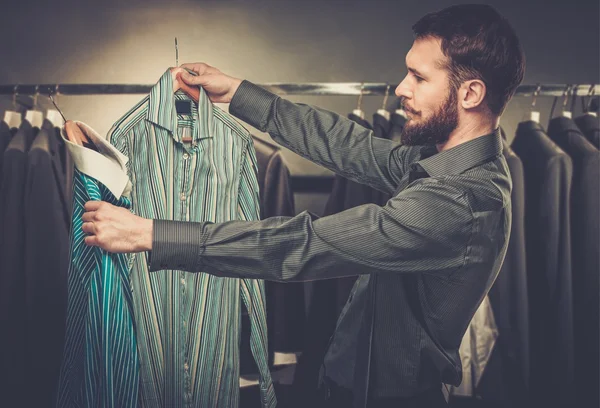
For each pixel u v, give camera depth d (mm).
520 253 1840
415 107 1258
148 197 1367
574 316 1896
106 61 2170
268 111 1443
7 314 1751
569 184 1837
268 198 1850
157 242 1066
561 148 1947
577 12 2268
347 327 1415
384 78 2229
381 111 1942
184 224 1091
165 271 1376
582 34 2271
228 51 2191
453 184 1189
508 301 1851
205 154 1394
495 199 1215
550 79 2266
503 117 2281
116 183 1189
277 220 1137
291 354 1906
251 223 1124
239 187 1444
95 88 1898
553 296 1849
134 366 1253
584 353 1875
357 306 1400
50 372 1778
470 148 1250
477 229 1197
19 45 2150
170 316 1374
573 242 1894
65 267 1787
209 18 2188
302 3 2211
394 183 1476
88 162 1166
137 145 1368
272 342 1866
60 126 1890
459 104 1242
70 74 2164
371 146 1479
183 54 2182
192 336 1391
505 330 1851
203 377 1398
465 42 1191
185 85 1411
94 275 1235
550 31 2266
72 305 1263
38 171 1746
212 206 1398
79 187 1213
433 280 1272
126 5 2172
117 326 1234
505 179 1278
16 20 2148
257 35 2201
